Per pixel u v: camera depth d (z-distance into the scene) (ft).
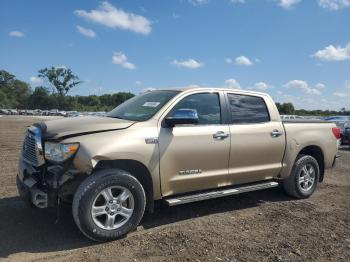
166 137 16.96
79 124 16.16
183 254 14.33
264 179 21.18
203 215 19.22
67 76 403.13
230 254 14.43
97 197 15.10
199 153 17.95
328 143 24.12
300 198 22.99
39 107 396.57
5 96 408.67
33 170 15.94
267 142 20.79
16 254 14.12
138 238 15.85
